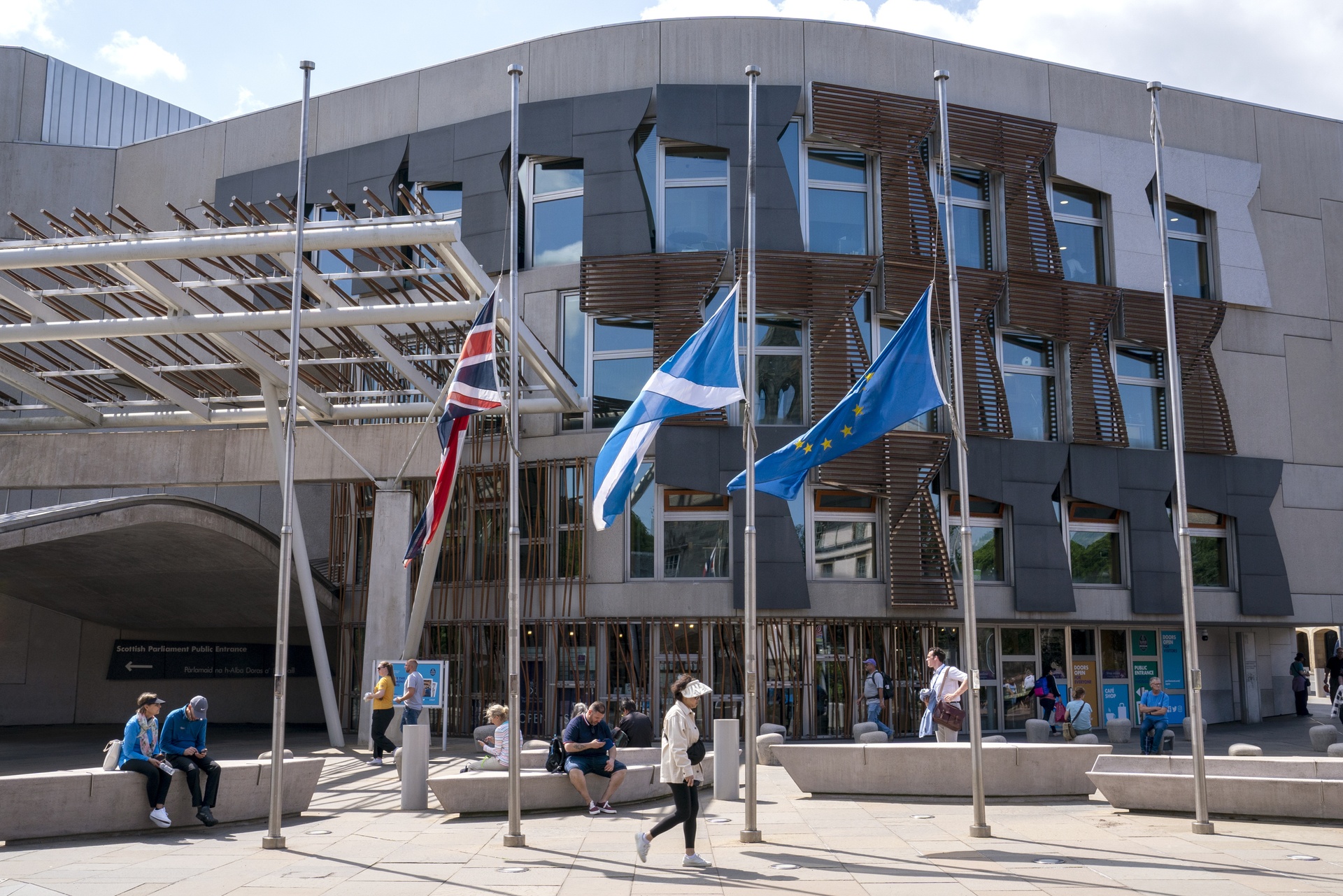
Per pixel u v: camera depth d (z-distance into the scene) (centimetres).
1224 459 2589
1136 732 2420
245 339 1941
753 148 1315
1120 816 1238
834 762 1409
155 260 1691
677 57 2430
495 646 2333
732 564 2250
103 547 2144
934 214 2411
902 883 872
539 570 2322
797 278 2308
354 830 1173
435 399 2192
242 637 2962
